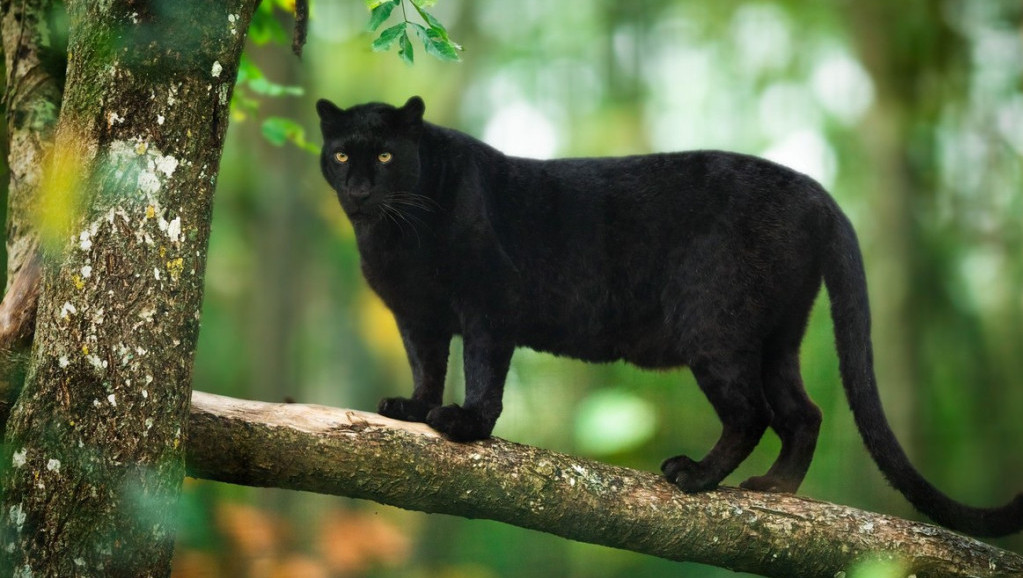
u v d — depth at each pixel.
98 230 6.09
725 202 8.97
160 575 6.13
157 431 6.14
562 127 32.06
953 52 25.45
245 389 23.44
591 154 30.12
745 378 8.76
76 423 5.99
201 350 24.19
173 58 6.17
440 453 7.62
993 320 27.23
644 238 9.14
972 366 26.56
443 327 9.51
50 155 7.87
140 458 6.06
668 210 9.11
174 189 6.21
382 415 8.70
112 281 6.08
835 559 8.05
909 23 25.17
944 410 25.69
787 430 9.29
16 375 6.79
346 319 24.98
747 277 8.78
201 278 6.41
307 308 23.91
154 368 6.14
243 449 7.15
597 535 7.97
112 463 5.99
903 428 24.23
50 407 6.03
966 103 26.23
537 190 9.41
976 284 27.52
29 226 7.76
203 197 6.38
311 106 23.06
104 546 5.91
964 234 27.17
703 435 16.19
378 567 12.76
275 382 22.45
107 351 6.05
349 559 12.39
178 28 6.16
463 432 7.86
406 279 9.15
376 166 8.96
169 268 6.20
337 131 9.14
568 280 9.31
